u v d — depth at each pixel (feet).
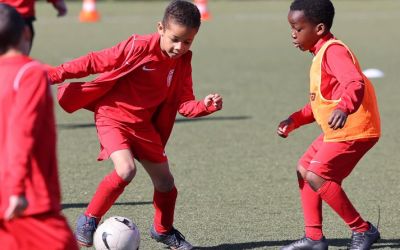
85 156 70.90
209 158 70.64
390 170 66.74
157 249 46.50
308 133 81.82
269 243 47.44
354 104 39.47
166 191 45.34
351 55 42.09
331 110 42.27
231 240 47.96
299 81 113.80
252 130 82.89
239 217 52.85
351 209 43.83
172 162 69.00
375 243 47.88
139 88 43.45
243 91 105.70
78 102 43.65
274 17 207.72
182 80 44.65
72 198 57.31
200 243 47.42
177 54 42.60
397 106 95.04
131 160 42.52
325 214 54.03
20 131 30.53
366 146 43.09
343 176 43.45
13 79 31.30
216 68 126.00
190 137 79.66
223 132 82.07
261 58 137.39
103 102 43.83
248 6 241.35
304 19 42.78
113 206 55.47
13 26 32.22
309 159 44.55
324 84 42.37
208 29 183.32
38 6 229.66
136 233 43.29
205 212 53.98
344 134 42.47
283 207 55.42
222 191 59.67
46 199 32.01
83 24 184.55
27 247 32.14
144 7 230.27
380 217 53.47
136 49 42.73
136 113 43.45
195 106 44.21
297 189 60.49
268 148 74.90
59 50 140.15
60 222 32.37
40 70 31.55
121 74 42.83
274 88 107.96
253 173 65.41
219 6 242.99
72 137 79.00
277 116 90.07
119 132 43.29
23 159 30.40
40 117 31.09
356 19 202.08
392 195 59.06
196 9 42.29
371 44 153.07
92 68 42.63
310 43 43.39
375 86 108.88
